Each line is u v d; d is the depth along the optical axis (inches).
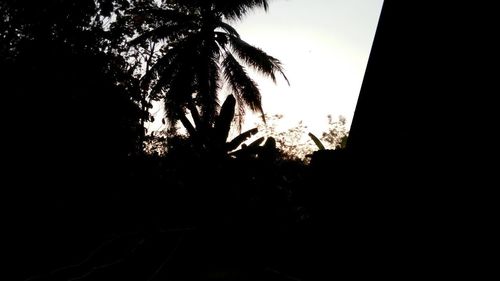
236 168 139.9
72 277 94.3
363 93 96.2
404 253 66.8
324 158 112.2
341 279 83.7
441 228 60.7
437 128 68.3
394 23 91.0
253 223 126.3
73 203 135.3
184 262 102.8
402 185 72.6
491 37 62.9
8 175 127.6
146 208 138.6
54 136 139.7
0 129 129.3
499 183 53.3
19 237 111.7
